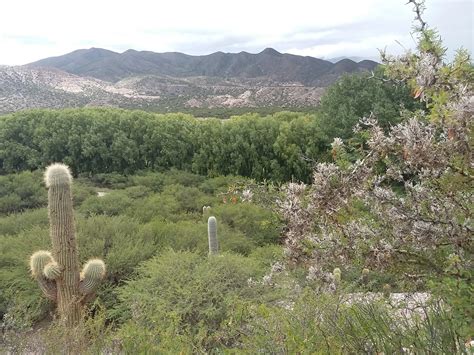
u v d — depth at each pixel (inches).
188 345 138.3
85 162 1071.0
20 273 304.5
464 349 80.6
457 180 77.2
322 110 860.6
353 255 86.3
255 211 488.4
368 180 83.4
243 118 1017.5
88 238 345.7
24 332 145.9
